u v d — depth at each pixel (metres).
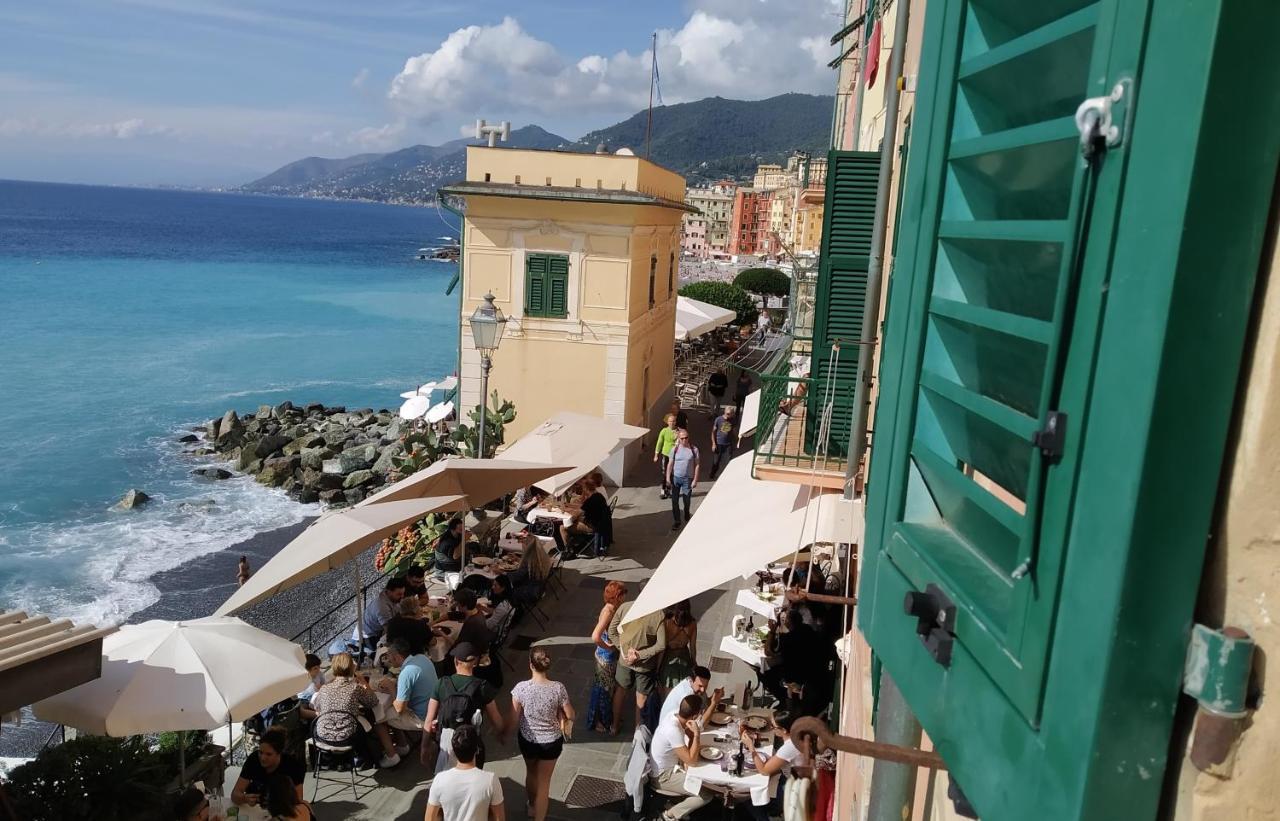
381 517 10.95
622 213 21.89
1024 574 1.36
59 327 66.75
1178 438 1.13
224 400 47.28
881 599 2.01
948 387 1.70
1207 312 1.11
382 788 9.67
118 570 25.55
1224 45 1.05
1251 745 1.11
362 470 33.88
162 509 30.88
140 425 41.44
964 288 1.72
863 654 5.16
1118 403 1.18
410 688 10.01
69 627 6.72
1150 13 1.16
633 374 23.53
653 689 10.36
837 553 10.25
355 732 9.82
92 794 8.09
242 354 60.50
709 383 31.66
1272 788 1.09
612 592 10.69
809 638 9.80
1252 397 1.11
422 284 118.44
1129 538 1.14
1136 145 1.17
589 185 22.39
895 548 1.92
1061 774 1.25
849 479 7.29
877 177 9.22
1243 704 1.11
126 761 8.43
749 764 8.64
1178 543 1.15
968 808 1.84
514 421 22.94
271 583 9.67
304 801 8.46
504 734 9.13
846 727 6.08
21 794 7.82
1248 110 1.07
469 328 22.67
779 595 12.13
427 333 74.50
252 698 8.21
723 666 12.45
